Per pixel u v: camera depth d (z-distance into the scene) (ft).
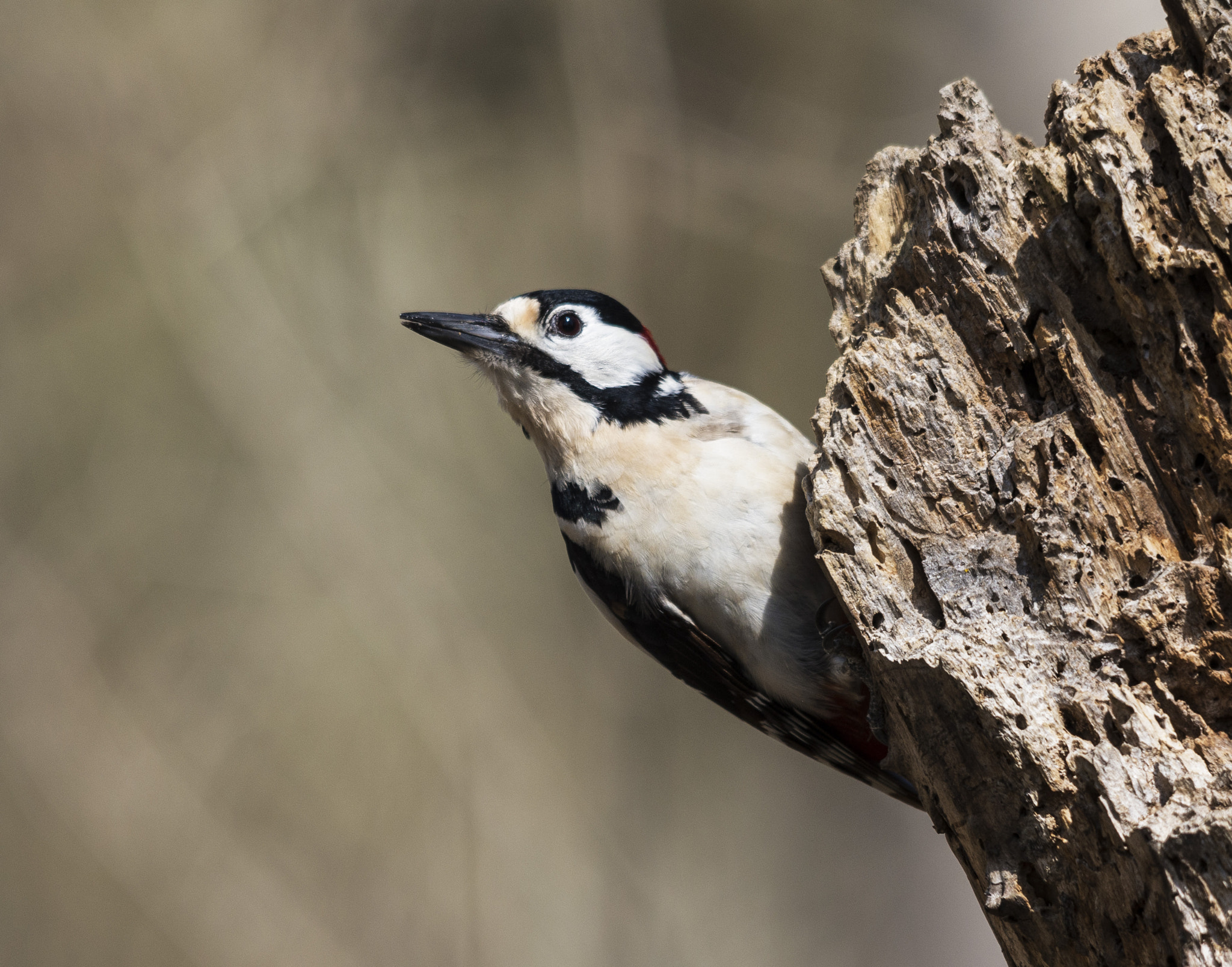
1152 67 15.08
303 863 47.29
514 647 49.16
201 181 51.01
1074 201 14.75
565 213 52.75
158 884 46.29
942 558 14.78
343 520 48.57
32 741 48.39
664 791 47.73
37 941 45.32
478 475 50.52
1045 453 14.55
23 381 52.60
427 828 46.80
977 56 44.47
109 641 50.80
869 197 18.84
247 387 49.26
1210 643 13.39
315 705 49.29
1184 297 13.87
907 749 15.17
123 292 52.29
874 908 44.32
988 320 15.35
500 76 53.57
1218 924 11.62
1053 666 13.87
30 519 52.16
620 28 47.73
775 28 49.88
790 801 47.65
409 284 51.55
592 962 44.04
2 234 51.72
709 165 47.47
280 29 52.85
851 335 17.90
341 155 52.16
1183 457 14.10
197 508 52.90
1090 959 13.38
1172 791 12.46
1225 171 13.62
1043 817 13.38
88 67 51.96
